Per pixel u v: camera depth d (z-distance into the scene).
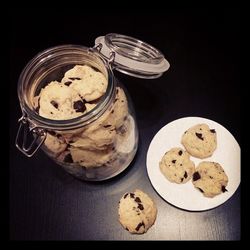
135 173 0.50
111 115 0.41
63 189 0.50
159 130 0.52
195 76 0.56
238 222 0.47
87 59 0.43
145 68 0.42
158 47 0.58
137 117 0.54
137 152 0.52
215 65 0.56
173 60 0.57
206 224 0.47
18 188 0.50
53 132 0.40
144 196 0.47
